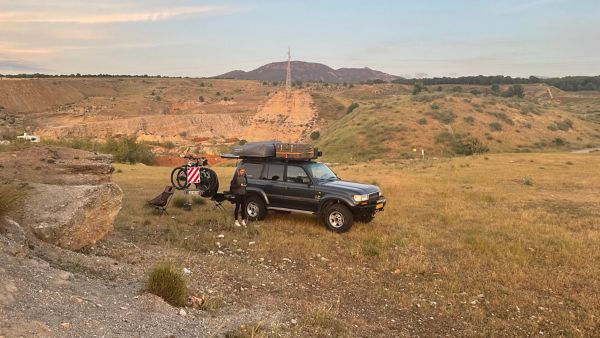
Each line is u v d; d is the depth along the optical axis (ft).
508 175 86.53
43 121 524.11
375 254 29.07
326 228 35.53
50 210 23.15
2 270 14.84
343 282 24.22
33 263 17.02
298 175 37.09
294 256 28.35
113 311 14.83
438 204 50.34
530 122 303.89
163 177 78.95
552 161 121.90
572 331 18.84
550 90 651.66
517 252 29.55
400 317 20.11
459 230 37.09
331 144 271.90
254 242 30.81
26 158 34.50
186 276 21.21
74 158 35.96
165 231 32.40
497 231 36.45
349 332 17.57
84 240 23.79
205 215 38.93
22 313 12.47
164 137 433.48
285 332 16.51
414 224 38.78
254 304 19.67
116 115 598.34
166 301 17.53
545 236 34.94
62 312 13.50
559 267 27.27
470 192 60.90
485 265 27.45
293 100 497.05
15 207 22.27
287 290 22.30
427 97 340.39
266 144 38.63
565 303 21.98
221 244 29.91
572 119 329.11
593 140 291.38
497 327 19.29
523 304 21.72
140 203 44.32
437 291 23.22
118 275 20.08
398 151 246.68
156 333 13.79
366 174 93.04
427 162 137.59
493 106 323.37
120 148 159.63
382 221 39.45
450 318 20.18
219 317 17.07
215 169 114.62
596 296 22.61
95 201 24.90
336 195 34.81
